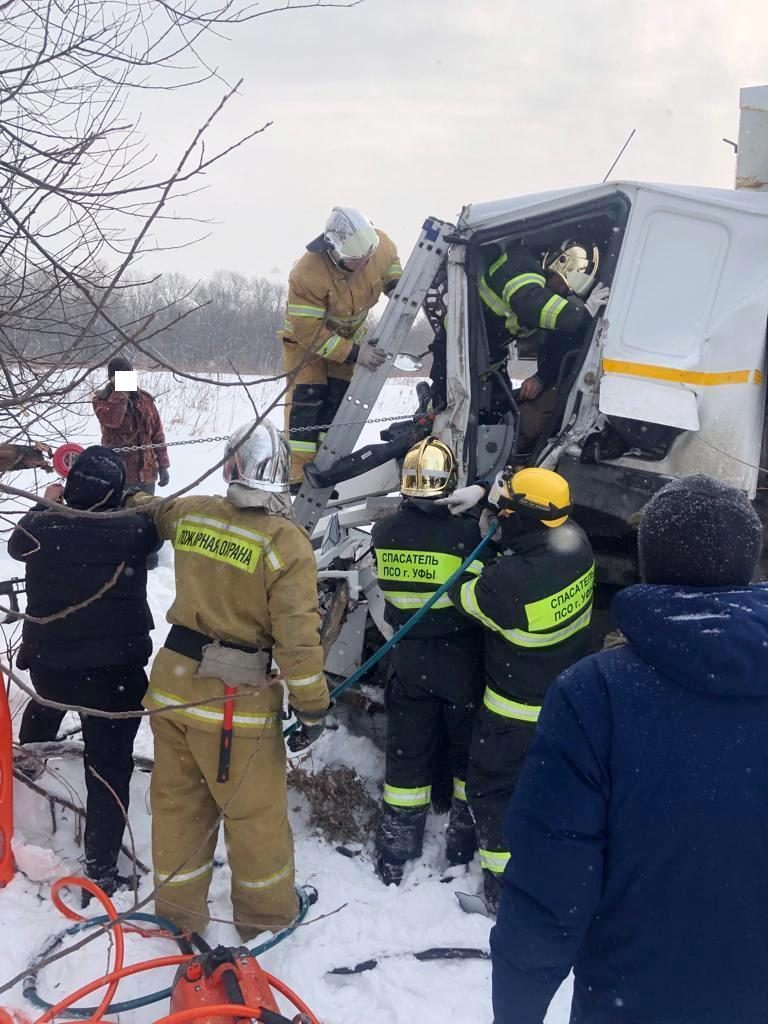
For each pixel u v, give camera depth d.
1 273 2.90
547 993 1.56
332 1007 2.70
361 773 3.91
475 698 3.40
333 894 3.21
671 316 3.58
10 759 2.98
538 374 4.29
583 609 3.16
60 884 2.79
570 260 3.99
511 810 1.60
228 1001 2.22
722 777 1.46
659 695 1.51
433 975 2.85
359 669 3.52
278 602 2.78
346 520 4.68
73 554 2.97
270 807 2.84
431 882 3.34
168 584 6.49
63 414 5.81
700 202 3.53
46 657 3.03
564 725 1.55
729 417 3.53
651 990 1.49
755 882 1.46
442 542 3.31
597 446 3.65
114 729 3.08
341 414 4.04
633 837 1.49
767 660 1.44
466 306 3.82
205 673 2.77
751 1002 1.46
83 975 2.67
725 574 1.54
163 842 2.87
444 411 3.88
